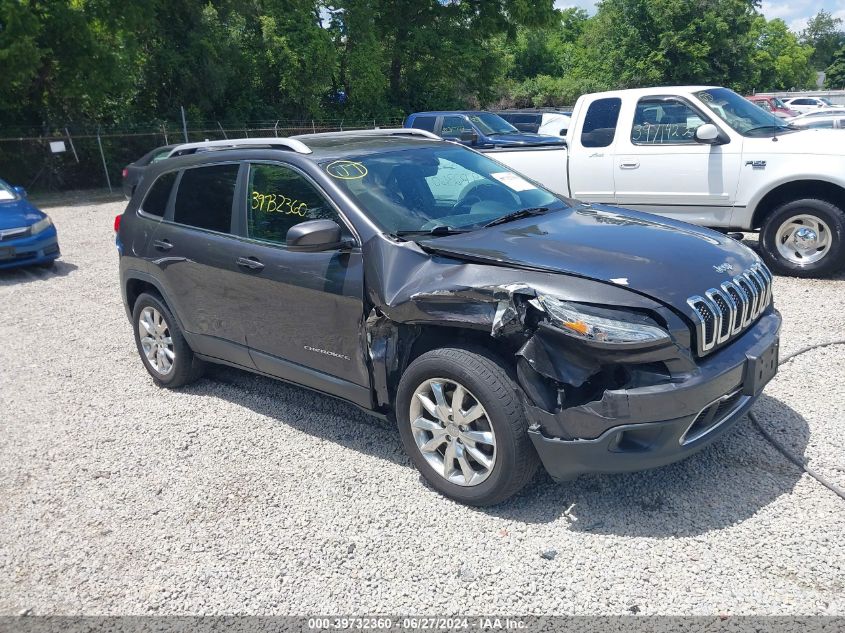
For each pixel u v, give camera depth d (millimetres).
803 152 7027
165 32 27109
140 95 28172
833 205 7000
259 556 3336
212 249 4664
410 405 3684
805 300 6520
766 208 7527
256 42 30906
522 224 4078
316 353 4141
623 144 8070
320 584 3113
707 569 3000
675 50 42938
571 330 3074
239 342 4660
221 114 30672
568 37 77438
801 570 2947
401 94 38406
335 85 35281
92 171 24781
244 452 4379
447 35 36844
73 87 23359
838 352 5203
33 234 10055
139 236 5359
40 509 3914
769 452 3887
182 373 5336
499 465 3350
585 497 3596
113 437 4730
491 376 3299
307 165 4230
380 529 3467
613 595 2895
